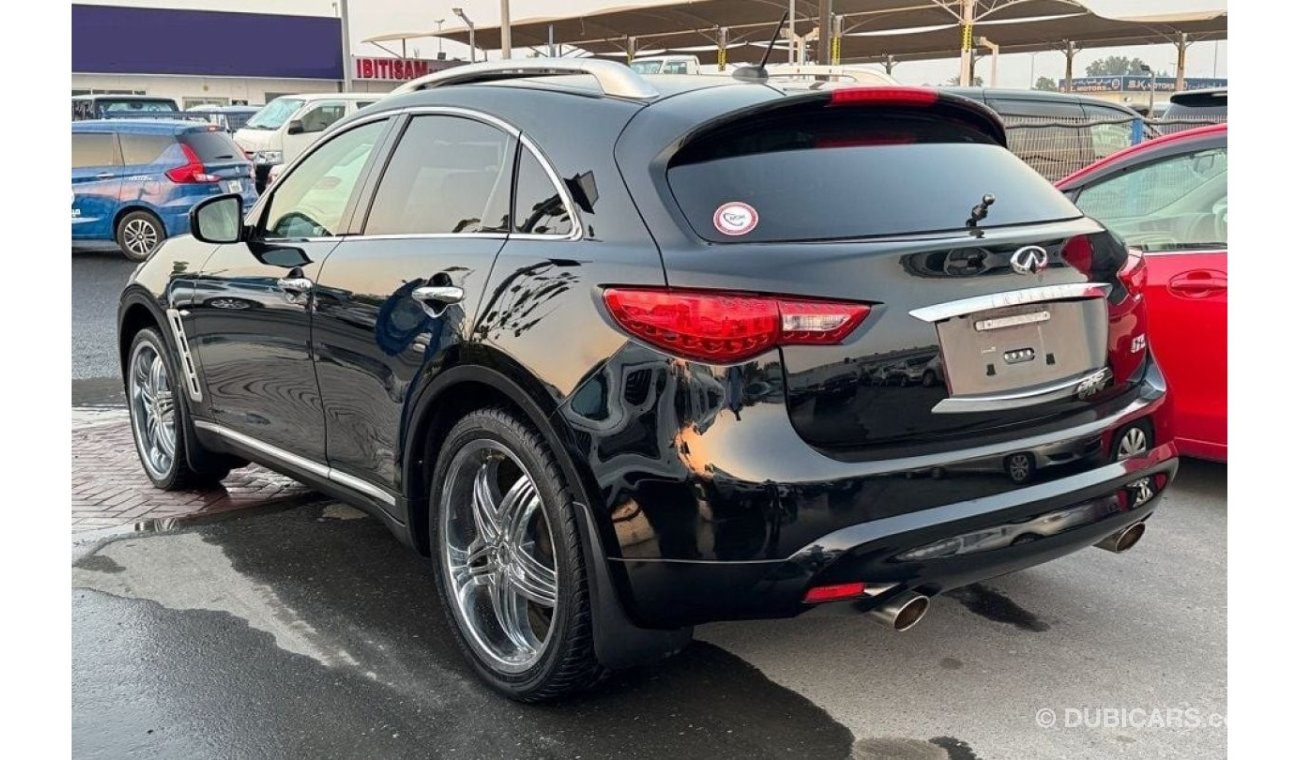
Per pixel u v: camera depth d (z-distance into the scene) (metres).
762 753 2.91
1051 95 13.23
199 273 4.52
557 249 2.95
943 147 3.22
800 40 40.62
